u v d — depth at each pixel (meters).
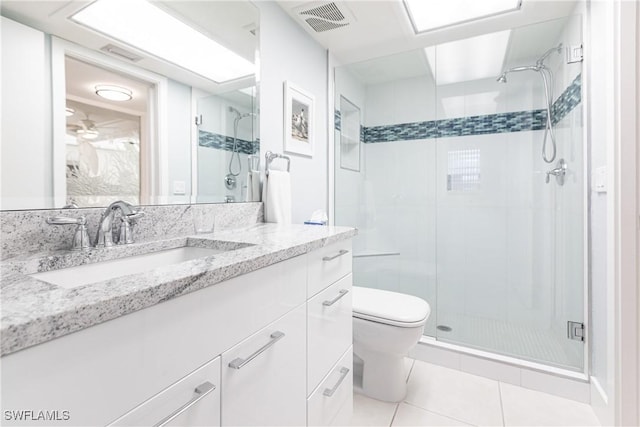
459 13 1.81
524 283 2.17
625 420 1.17
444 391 1.55
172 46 1.18
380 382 1.50
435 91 2.40
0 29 0.75
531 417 1.36
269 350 0.77
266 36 1.66
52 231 0.82
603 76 1.36
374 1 1.71
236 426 0.66
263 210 1.61
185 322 0.55
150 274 0.55
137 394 0.47
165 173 1.16
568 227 1.80
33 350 0.36
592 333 1.48
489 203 2.29
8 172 0.76
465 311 2.36
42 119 0.82
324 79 2.23
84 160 0.92
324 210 2.23
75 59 0.89
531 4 1.71
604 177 1.33
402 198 2.54
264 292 0.75
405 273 2.53
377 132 2.59
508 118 2.20
